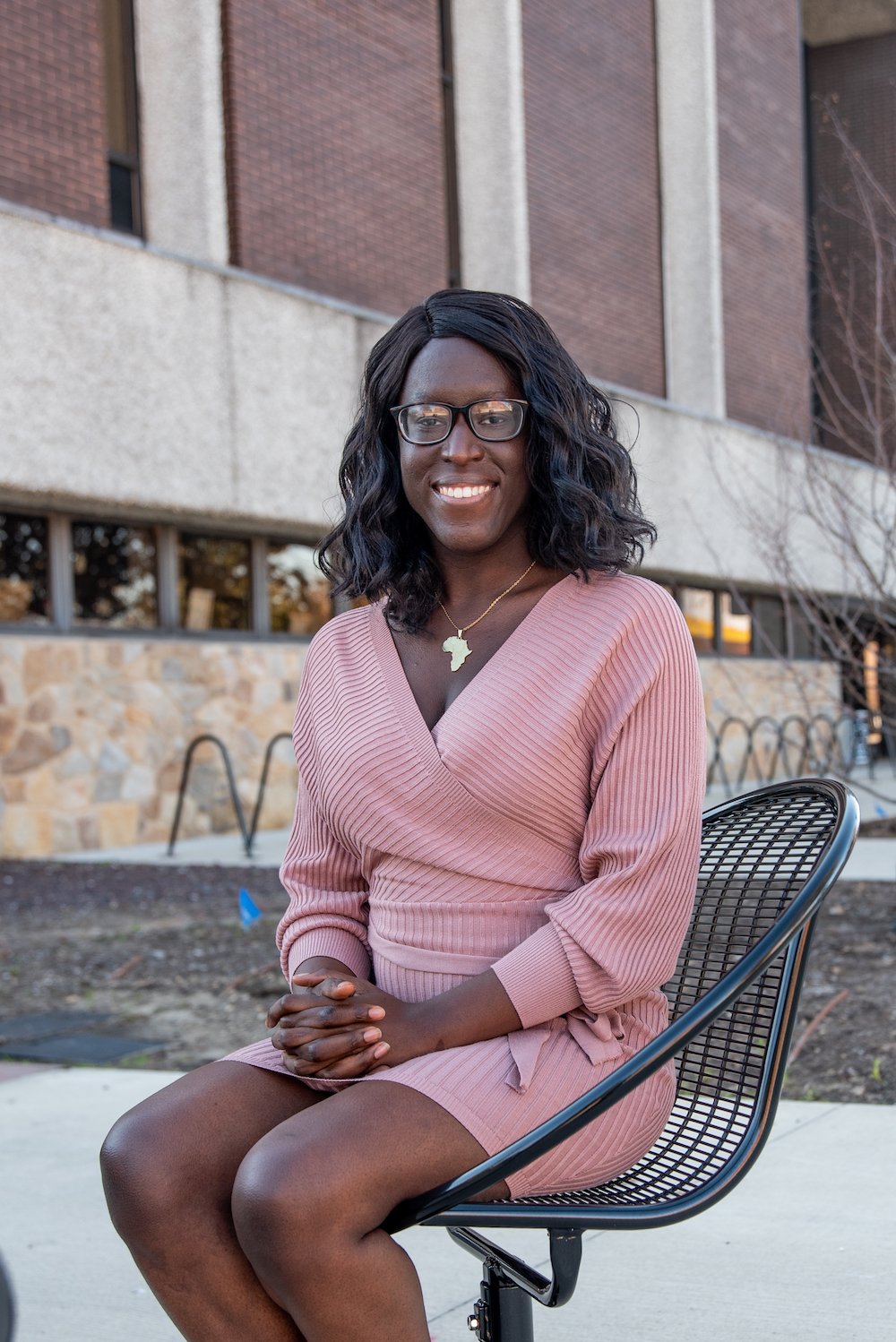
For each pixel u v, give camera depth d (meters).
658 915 1.66
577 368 1.93
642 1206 1.51
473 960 1.73
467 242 13.21
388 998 1.65
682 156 15.62
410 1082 1.56
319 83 11.24
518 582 1.89
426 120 12.45
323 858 1.96
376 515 1.98
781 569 7.29
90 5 9.62
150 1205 1.55
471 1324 1.75
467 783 1.73
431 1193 1.46
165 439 9.34
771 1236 2.71
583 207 14.51
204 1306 1.55
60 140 9.35
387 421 1.99
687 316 15.59
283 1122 1.56
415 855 1.77
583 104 14.58
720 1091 1.80
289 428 10.24
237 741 10.76
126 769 9.88
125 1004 5.12
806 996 4.67
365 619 1.99
